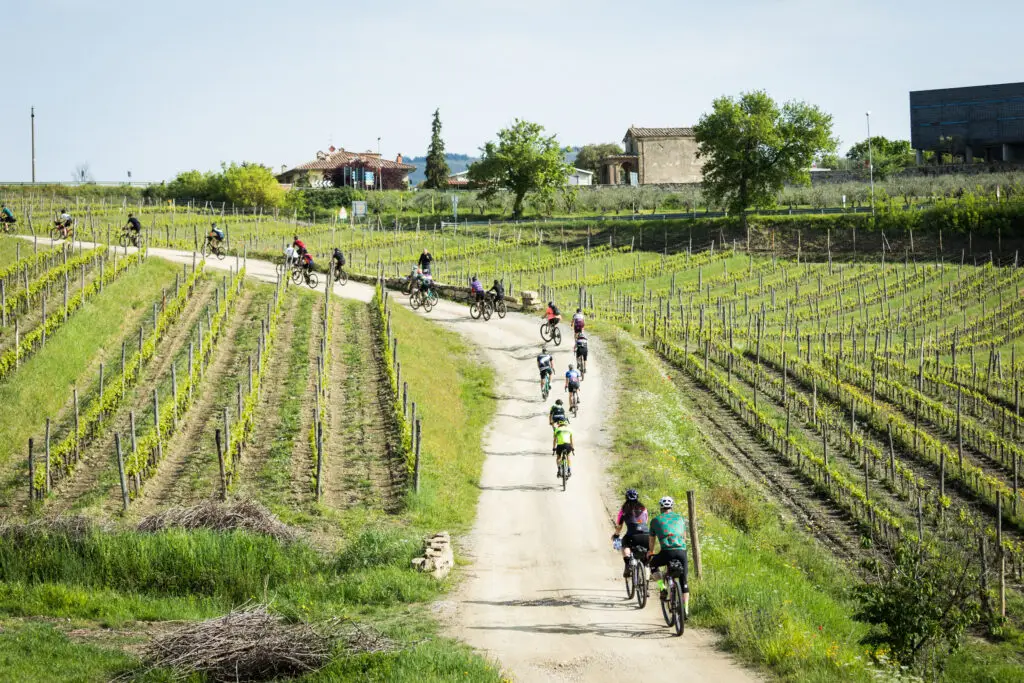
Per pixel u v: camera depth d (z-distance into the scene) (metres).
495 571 20.64
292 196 122.00
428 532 23.84
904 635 18.58
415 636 15.54
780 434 39.47
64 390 36.72
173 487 28.59
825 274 85.19
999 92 132.25
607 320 63.66
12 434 32.75
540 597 18.39
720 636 15.49
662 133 141.25
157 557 20.33
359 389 38.25
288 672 13.88
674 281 83.94
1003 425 43.12
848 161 157.50
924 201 105.19
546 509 26.33
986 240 91.12
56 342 39.78
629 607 17.53
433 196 126.38
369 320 49.47
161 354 42.22
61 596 18.62
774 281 83.56
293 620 16.16
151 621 17.62
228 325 47.50
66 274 42.94
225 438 29.27
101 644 15.72
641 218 106.81
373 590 18.47
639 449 34.00
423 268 57.31
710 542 22.17
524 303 58.50
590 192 125.88
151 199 116.62
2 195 110.12
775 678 13.45
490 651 14.83
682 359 52.44
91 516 24.92
